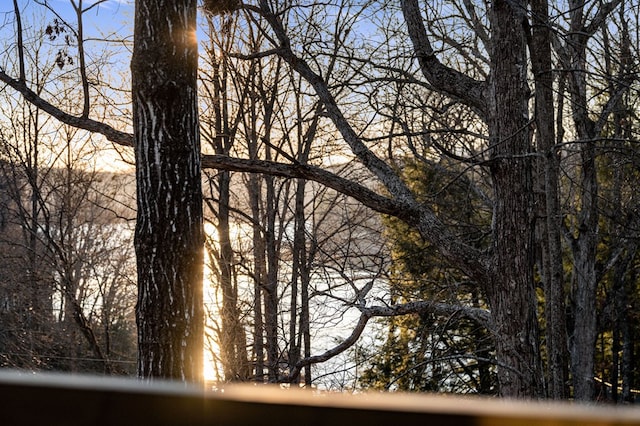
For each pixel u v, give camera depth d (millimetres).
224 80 18266
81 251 24016
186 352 7297
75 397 698
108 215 25891
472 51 13195
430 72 10719
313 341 18375
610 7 12125
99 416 705
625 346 24312
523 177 10125
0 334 21406
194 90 7441
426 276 15531
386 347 15672
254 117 18844
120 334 24969
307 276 17156
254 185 19219
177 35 7246
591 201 15328
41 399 710
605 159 16516
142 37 7281
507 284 10062
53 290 22453
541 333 20234
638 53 12797
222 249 17453
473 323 15836
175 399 691
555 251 10453
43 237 25812
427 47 10742
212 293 17078
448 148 13312
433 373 14875
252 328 18062
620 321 24500
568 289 20656
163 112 7273
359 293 11469
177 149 7309
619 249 17031
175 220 7316
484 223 17641
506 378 10070
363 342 17844
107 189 23828
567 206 15625
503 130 10047
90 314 21062
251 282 18359
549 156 9938
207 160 9758
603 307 22141
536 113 9789
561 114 12602
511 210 10109
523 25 9281
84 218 24953
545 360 19969
